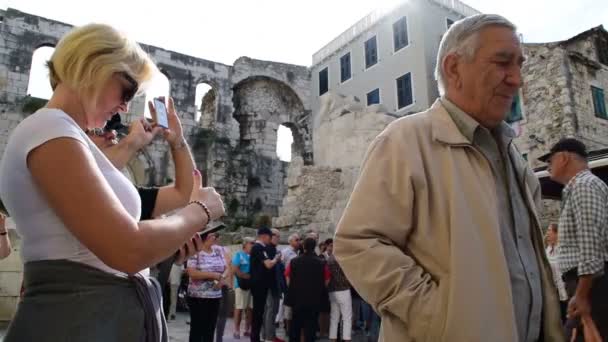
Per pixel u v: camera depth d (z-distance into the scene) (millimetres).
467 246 1768
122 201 1716
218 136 30562
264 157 32688
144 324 1646
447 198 1907
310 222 17141
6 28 25969
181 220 1654
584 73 20281
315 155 20422
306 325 8188
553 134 19219
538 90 20203
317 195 17562
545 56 20219
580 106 19375
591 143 19141
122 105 1832
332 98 20719
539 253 2127
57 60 1709
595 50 21953
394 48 28875
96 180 1450
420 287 1744
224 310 8492
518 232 2027
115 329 1543
